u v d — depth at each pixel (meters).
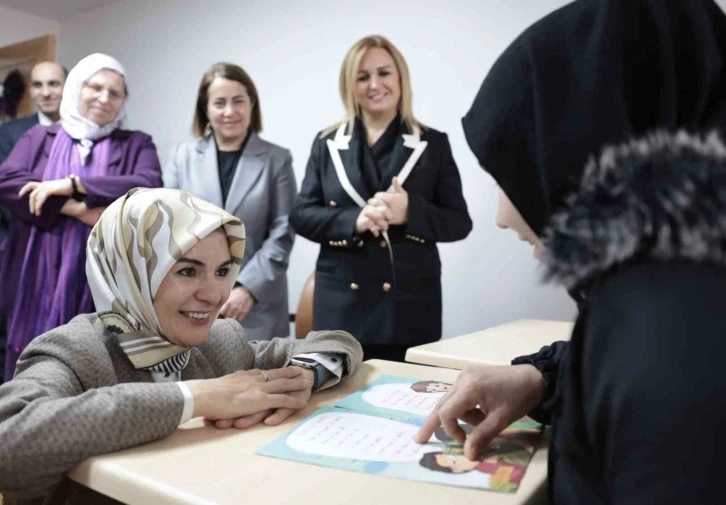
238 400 0.73
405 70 1.72
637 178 0.44
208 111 2.01
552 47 0.56
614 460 0.41
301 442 0.66
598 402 0.42
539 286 0.49
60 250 1.70
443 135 1.76
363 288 1.59
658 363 0.38
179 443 0.66
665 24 0.52
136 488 0.56
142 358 0.85
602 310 0.44
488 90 0.60
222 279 0.90
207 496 0.53
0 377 1.96
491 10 2.20
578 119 0.53
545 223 0.58
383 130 1.73
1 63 3.57
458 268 2.31
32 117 2.56
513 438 0.69
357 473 0.58
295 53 2.77
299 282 2.78
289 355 1.03
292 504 0.51
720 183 0.41
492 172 0.60
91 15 3.64
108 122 1.82
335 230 1.59
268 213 2.03
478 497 0.53
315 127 2.73
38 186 1.67
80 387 0.77
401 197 1.53
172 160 2.11
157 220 0.85
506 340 1.31
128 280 0.86
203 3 3.10
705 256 0.40
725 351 0.36
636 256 0.43
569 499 0.49
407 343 1.59
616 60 0.52
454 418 0.67
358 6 2.54
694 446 0.35
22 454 0.60
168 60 3.28
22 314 1.71
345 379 0.96
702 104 0.52
